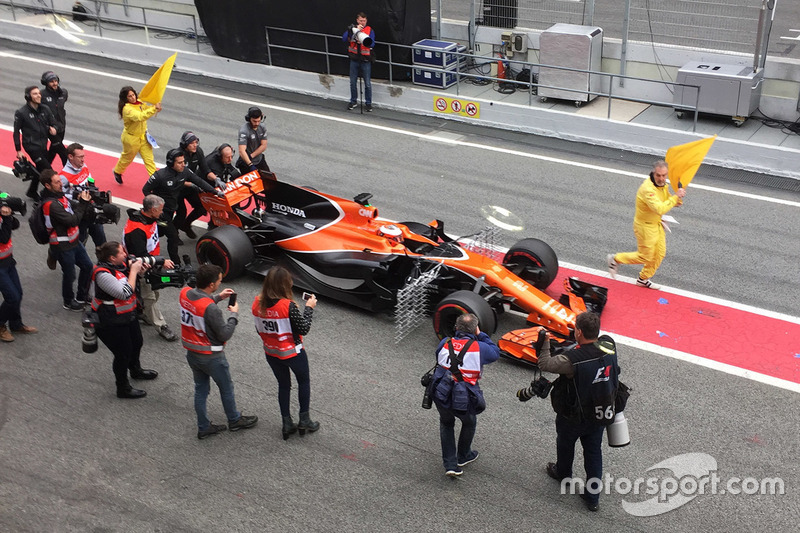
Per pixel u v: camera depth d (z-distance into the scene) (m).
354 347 8.00
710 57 13.48
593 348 5.51
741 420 6.88
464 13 16.22
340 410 7.08
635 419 6.93
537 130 13.79
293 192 9.16
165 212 9.00
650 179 8.51
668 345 7.99
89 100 15.43
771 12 12.51
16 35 19.16
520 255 8.65
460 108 14.36
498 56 15.30
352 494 6.13
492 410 7.04
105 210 8.11
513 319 8.49
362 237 8.55
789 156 11.70
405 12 14.62
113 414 7.07
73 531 5.81
